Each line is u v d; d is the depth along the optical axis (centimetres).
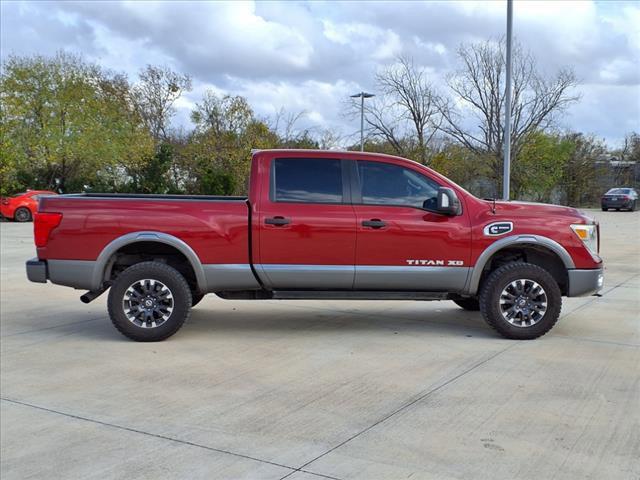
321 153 691
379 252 675
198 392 513
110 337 707
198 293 745
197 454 396
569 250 688
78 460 389
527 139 3141
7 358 618
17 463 386
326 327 754
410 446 404
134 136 3456
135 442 415
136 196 721
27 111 3080
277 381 541
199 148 3581
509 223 682
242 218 671
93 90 3353
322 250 673
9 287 1062
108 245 667
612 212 3844
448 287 688
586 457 386
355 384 530
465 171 3369
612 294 974
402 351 638
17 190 2989
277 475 366
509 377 546
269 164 688
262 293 698
